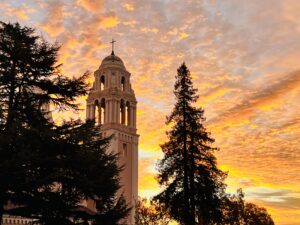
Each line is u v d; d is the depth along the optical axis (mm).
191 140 43625
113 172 25484
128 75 91938
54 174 23297
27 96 26562
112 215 25656
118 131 84562
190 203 42250
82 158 24172
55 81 27000
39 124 26078
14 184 23391
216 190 43500
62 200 24422
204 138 44062
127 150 85625
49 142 24203
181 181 42906
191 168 42781
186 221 41875
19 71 26797
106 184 24969
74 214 25406
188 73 45531
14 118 25844
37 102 26984
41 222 24953
